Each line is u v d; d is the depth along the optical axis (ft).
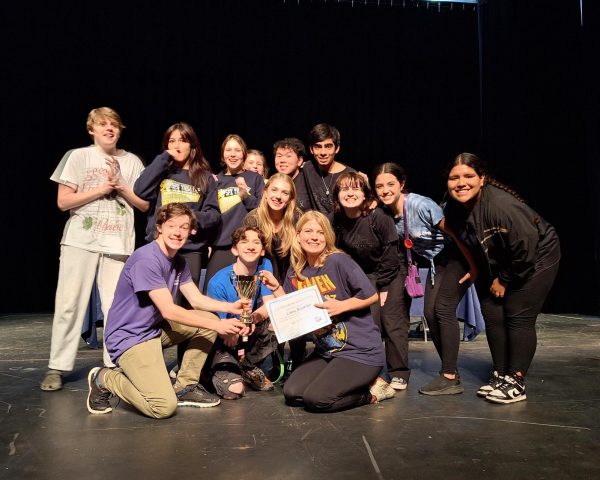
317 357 8.86
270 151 23.21
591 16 18.93
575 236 20.44
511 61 20.88
